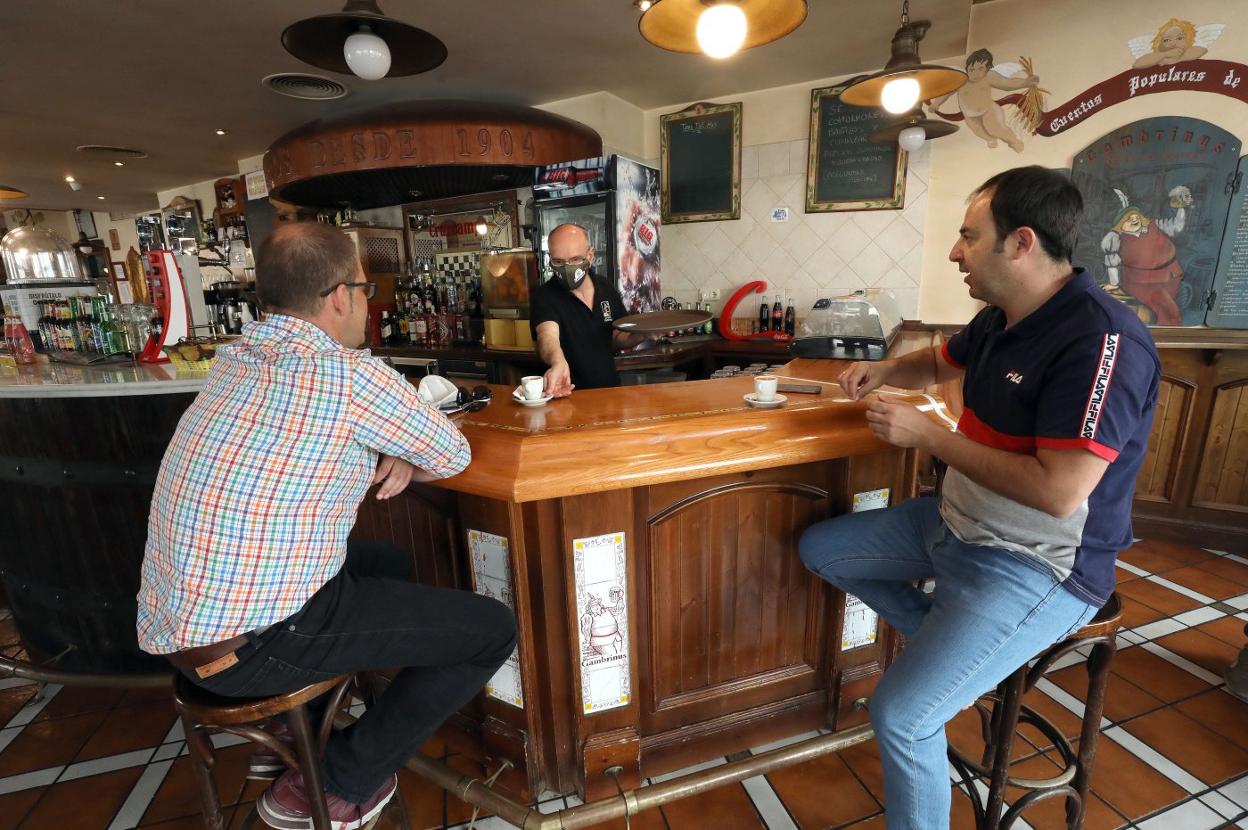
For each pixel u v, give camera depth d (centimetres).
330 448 112
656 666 168
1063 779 142
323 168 414
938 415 163
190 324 275
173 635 108
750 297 460
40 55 338
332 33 208
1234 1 279
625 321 276
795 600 178
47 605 235
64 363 266
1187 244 303
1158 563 293
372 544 160
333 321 121
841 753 186
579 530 151
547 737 167
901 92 247
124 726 208
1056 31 318
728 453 148
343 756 132
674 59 371
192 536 106
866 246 415
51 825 169
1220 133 289
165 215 781
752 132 439
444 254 516
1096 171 320
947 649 118
